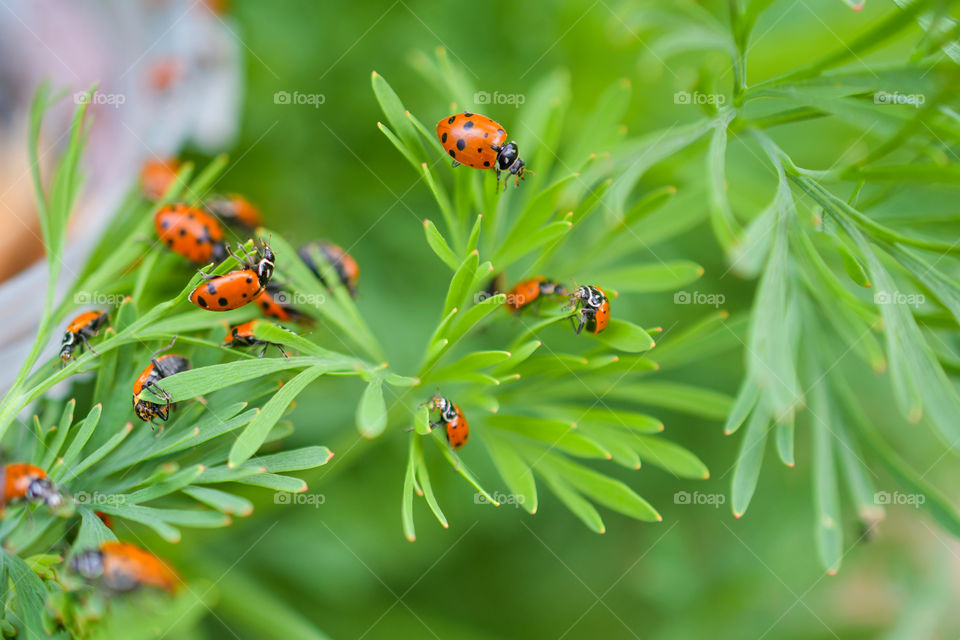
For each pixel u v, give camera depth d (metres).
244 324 0.15
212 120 0.17
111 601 0.14
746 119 0.15
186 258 0.15
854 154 0.16
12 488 0.14
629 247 0.16
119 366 0.15
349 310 0.15
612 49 0.18
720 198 0.14
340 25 0.18
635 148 0.16
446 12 0.18
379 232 0.18
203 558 0.16
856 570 0.18
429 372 0.15
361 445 0.16
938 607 0.18
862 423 0.15
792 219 0.15
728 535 0.18
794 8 0.18
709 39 0.17
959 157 0.14
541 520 0.18
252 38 0.18
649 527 0.18
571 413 0.15
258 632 0.16
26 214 0.17
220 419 0.14
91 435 0.14
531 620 0.18
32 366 0.15
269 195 0.18
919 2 0.14
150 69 0.17
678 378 0.18
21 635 0.14
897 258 0.15
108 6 0.17
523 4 0.18
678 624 0.18
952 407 0.14
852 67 0.14
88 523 0.14
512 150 0.15
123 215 0.16
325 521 0.17
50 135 0.17
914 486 0.15
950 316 0.15
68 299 0.15
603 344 0.15
